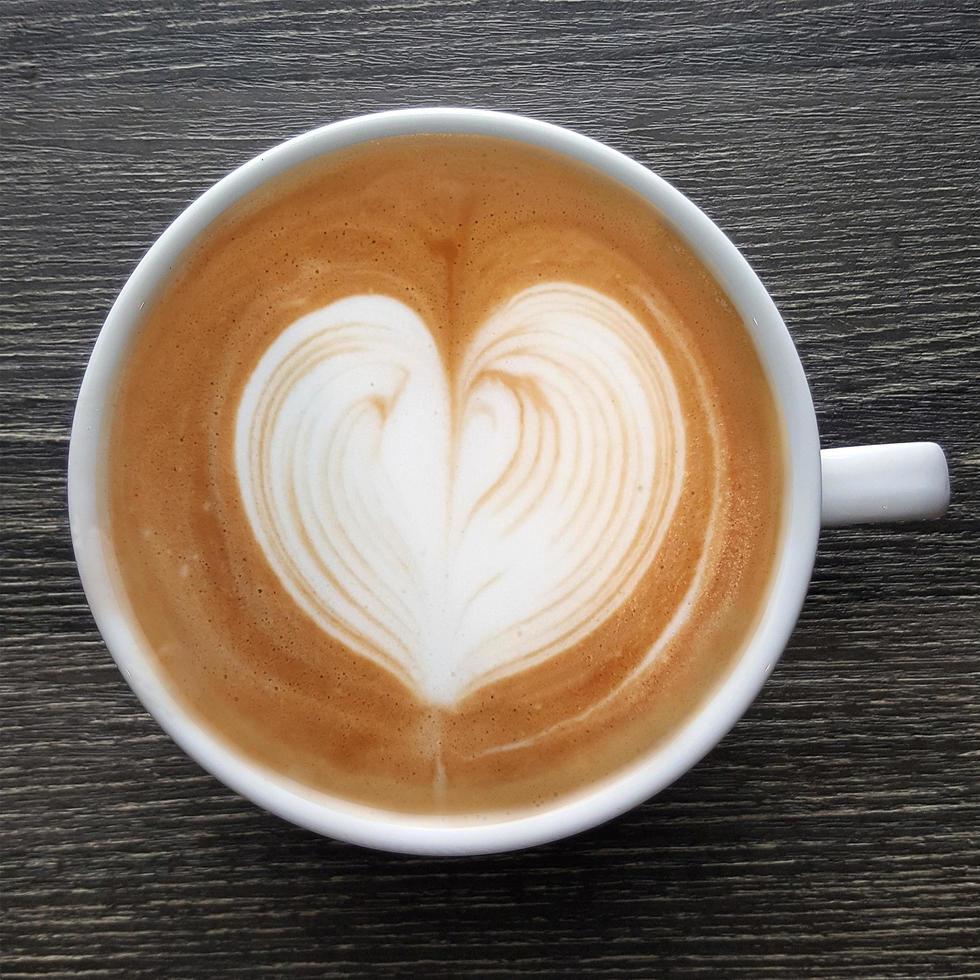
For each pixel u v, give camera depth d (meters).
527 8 0.20
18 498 0.19
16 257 0.19
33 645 0.19
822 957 0.19
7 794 0.19
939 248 0.20
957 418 0.19
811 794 0.19
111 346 0.17
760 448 0.17
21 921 0.19
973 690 0.19
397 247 0.18
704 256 0.17
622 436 0.18
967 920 0.19
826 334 0.20
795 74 0.20
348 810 0.17
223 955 0.19
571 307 0.18
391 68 0.20
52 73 0.20
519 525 0.17
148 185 0.20
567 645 0.17
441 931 0.19
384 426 0.17
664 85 0.20
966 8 0.20
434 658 0.17
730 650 0.17
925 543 0.19
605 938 0.19
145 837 0.19
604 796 0.17
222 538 0.17
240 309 0.17
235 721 0.17
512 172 0.18
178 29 0.20
